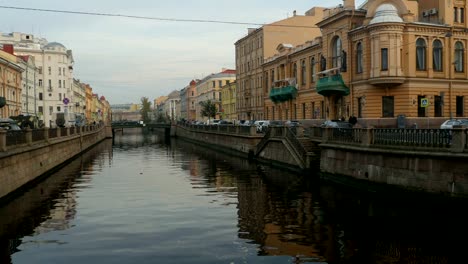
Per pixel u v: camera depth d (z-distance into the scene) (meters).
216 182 24.64
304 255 10.99
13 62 61.94
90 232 13.73
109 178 27.02
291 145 29.50
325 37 42.94
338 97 41.72
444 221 14.09
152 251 11.60
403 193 17.38
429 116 36.12
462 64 37.91
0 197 18.67
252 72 70.19
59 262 10.88
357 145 20.97
